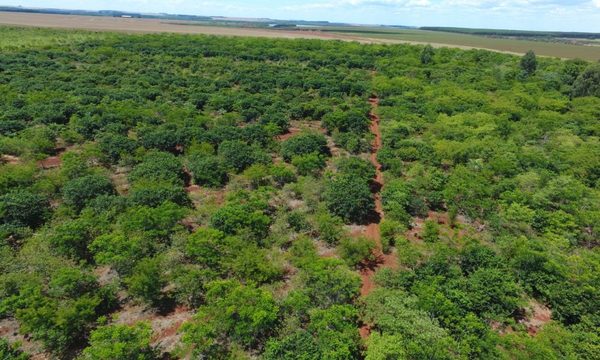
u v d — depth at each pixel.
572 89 80.69
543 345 21.20
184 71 88.94
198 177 39.69
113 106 57.19
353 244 29.70
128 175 39.19
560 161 46.12
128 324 22.98
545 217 33.59
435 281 25.28
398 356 19.36
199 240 26.89
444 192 38.03
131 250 25.27
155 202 32.38
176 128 50.75
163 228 29.20
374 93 80.00
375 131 59.19
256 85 75.62
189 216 33.47
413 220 36.00
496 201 36.91
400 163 44.84
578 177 42.88
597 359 20.56
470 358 20.77
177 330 22.70
